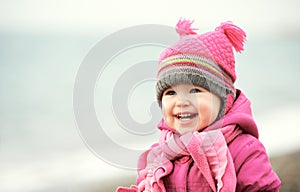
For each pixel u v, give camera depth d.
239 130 2.52
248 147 2.46
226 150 2.35
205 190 2.39
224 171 2.32
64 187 5.34
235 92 2.62
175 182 2.42
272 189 2.43
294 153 5.70
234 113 2.51
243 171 2.41
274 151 5.86
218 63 2.46
